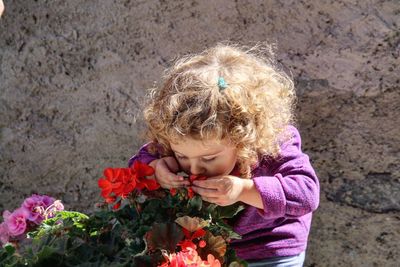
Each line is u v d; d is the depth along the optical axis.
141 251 1.70
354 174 2.41
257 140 1.82
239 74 1.84
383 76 2.34
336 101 2.39
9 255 1.78
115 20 2.52
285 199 1.85
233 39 2.43
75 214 1.90
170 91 1.82
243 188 1.82
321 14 2.36
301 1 2.37
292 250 2.05
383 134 2.37
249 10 2.41
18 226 2.08
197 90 1.76
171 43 2.48
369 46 2.34
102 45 2.54
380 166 2.38
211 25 2.44
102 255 1.71
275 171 1.95
